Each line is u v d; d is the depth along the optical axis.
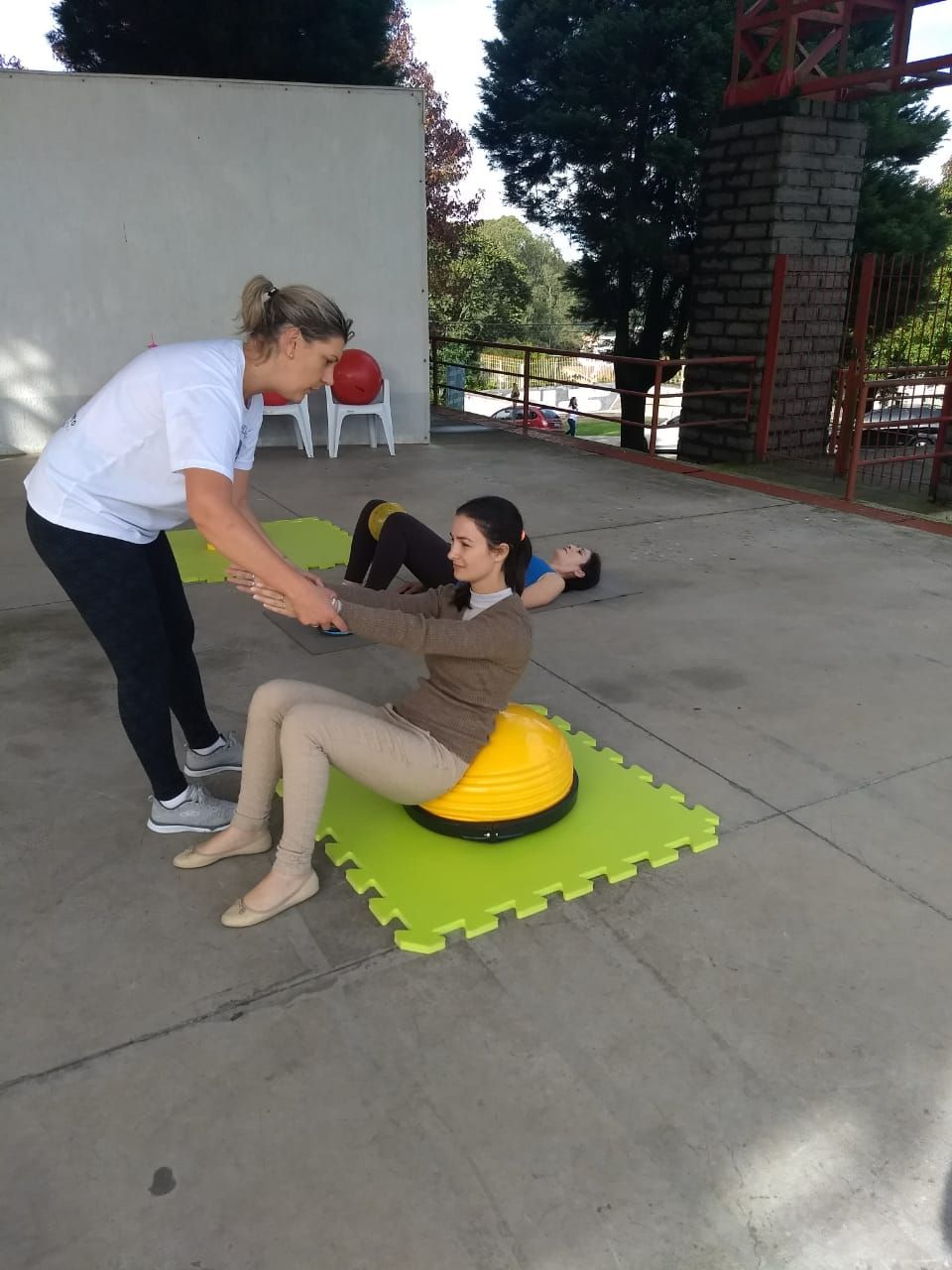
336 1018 1.97
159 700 2.43
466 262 24.52
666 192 12.23
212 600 4.51
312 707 2.19
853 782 2.93
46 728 3.22
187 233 7.91
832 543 5.61
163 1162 1.64
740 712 3.40
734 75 8.16
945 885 2.44
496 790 2.45
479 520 2.22
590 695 3.54
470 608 2.38
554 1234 1.52
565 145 12.21
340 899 2.33
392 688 3.58
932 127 12.02
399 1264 1.47
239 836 2.45
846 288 8.46
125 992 2.03
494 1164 1.64
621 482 7.20
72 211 7.64
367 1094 1.78
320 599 2.08
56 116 7.40
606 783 2.86
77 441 2.20
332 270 8.29
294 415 8.52
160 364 2.08
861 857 2.55
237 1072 1.83
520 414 21.98
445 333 23.52
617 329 13.52
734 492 6.93
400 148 8.12
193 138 7.70
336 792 2.75
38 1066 1.84
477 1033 1.93
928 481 7.76
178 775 2.56
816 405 8.70
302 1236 1.52
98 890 2.37
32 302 7.76
